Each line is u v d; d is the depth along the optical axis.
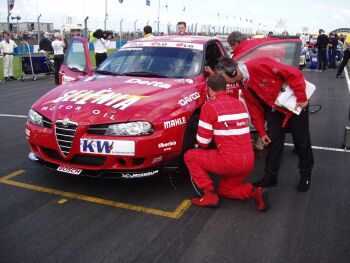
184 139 3.85
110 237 3.00
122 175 3.50
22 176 4.22
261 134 3.90
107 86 4.13
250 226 3.22
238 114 3.34
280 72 3.55
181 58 4.80
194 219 3.32
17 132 6.12
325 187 4.10
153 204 3.60
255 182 4.05
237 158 3.33
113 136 3.44
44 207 3.51
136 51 5.07
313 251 2.86
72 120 3.52
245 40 4.77
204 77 4.62
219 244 2.93
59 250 2.81
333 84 12.74
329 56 18.16
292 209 3.56
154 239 2.98
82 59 5.16
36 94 10.22
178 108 3.79
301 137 3.82
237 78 3.63
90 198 3.70
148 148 3.46
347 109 8.45
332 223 3.30
